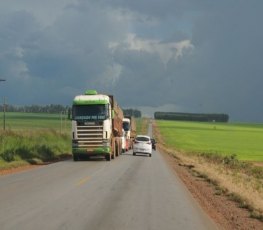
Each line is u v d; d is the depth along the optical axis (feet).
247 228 43.75
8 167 104.58
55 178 81.00
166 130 636.89
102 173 93.86
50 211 46.52
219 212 52.90
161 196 61.67
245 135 569.64
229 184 80.28
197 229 39.93
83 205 51.08
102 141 134.82
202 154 248.11
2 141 131.23
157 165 128.77
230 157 223.92
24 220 41.45
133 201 55.83
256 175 149.89
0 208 47.96
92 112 134.82
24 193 60.13
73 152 135.03
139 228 39.34
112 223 41.22
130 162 136.15
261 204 57.06
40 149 147.95
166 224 41.63
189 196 62.95
